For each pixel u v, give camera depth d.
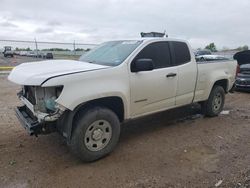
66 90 3.63
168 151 4.42
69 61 4.84
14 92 9.34
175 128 5.57
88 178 3.59
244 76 9.66
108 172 3.74
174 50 5.18
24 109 4.59
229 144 4.72
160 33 5.79
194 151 4.41
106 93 3.98
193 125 5.77
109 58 4.66
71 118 3.76
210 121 6.07
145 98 4.65
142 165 3.94
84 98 3.75
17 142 4.75
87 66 4.23
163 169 3.81
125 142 4.82
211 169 3.79
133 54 4.50
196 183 3.43
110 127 4.14
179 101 5.36
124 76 4.28
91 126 3.94
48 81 3.53
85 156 3.94
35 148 4.51
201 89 5.82
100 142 4.08
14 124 5.68
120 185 3.41
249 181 3.45
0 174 3.67
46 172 3.74
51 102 3.73
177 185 3.39
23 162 4.02
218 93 6.32
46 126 3.86
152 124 5.82
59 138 4.93
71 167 3.89
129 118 4.52
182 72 5.24
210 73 5.97
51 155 4.26
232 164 3.94
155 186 3.38
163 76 4.86
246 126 5.73
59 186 3.40
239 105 7.76
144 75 4.55
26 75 3.80
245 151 4.41
